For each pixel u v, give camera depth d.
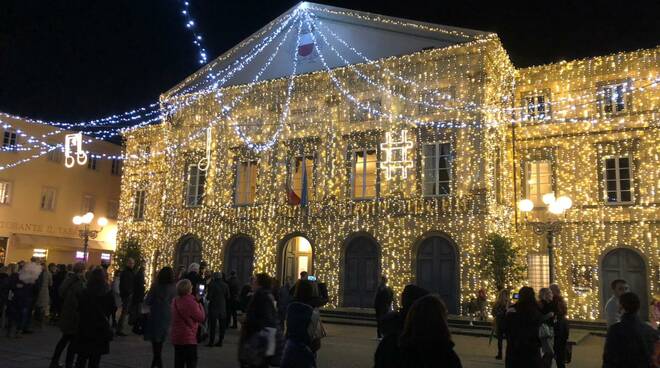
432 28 25.53
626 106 23.62
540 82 25.53
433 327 4.26
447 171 24.20
